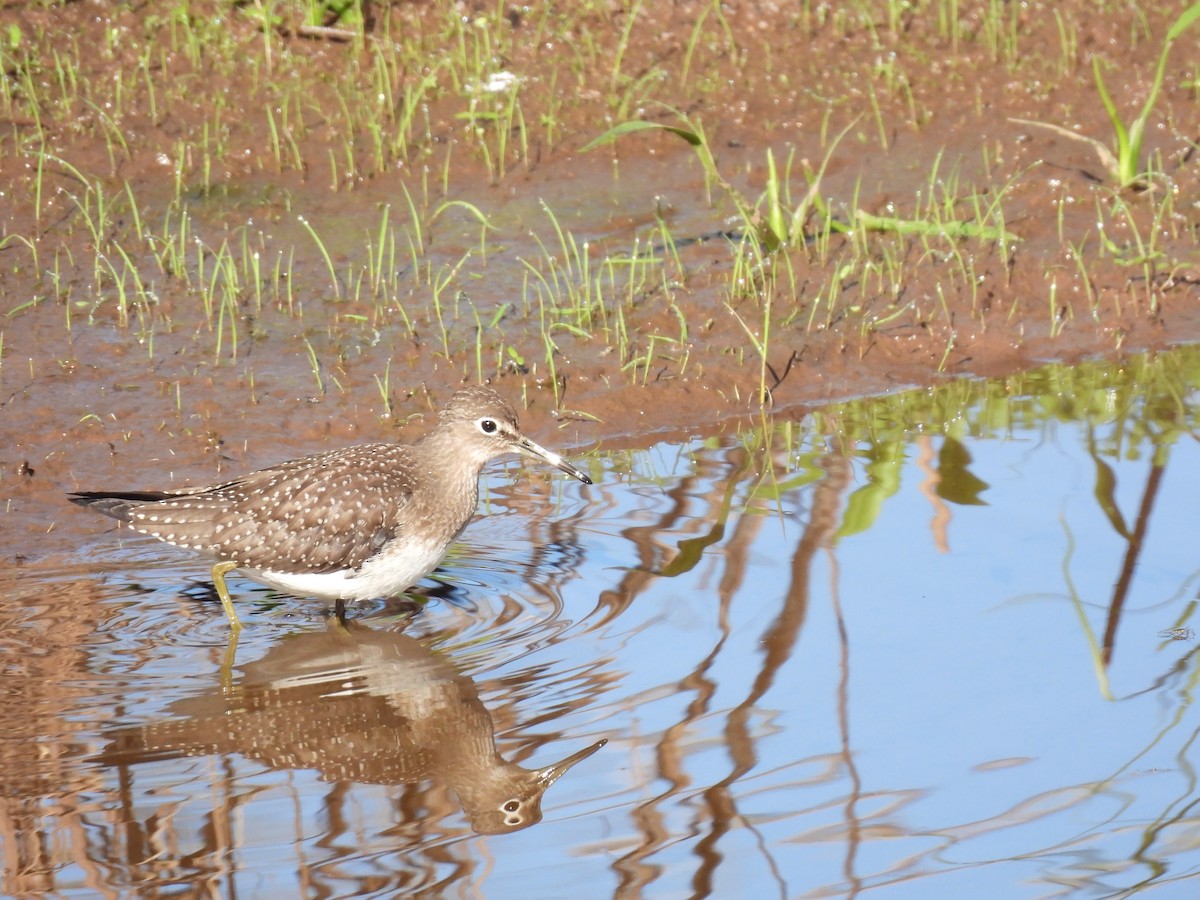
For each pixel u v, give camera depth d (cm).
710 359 1584
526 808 902
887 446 1430
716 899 820
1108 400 1516
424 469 1181
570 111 2022
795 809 901
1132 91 2077
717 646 1080
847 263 1741
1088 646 1077
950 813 898
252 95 1983
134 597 1175
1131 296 1692
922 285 1717
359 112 1977
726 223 1822
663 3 2202
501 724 986
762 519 1284
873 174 1933
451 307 1639
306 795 916
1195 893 828
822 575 1181
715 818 891
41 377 1471
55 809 887
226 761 947
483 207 1850
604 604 1141
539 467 1421
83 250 1695
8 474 1335
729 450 1438
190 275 1666
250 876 834
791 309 1666
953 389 1559
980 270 1739
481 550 1243
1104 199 1853
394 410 1459
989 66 2141
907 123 2036
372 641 1109
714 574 1187
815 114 2053
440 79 2056
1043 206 1861
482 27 2119
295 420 1434
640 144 1980
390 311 1619
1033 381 1570
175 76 2003
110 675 1046
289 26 2083
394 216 1820
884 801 909
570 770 938
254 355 1534
